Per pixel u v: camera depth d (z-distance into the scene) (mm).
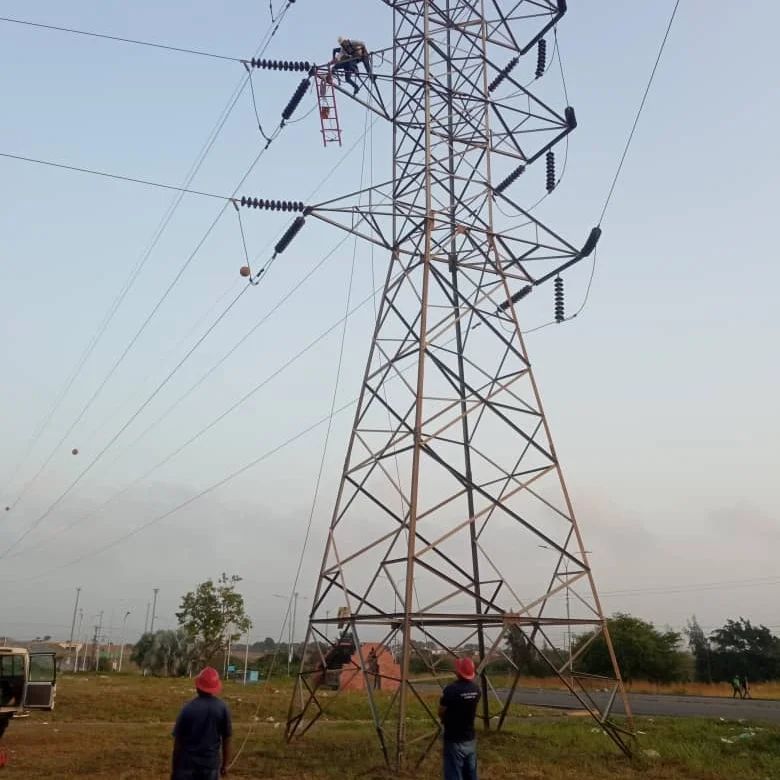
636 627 82312
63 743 22812
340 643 21141
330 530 19984
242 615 80812
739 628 90438
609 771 17266
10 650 25453
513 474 20453
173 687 56375
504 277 22141
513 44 24625
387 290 21609
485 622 18078
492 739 21344
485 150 23172
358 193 21203
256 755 18859
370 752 19234
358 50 22234
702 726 28094
